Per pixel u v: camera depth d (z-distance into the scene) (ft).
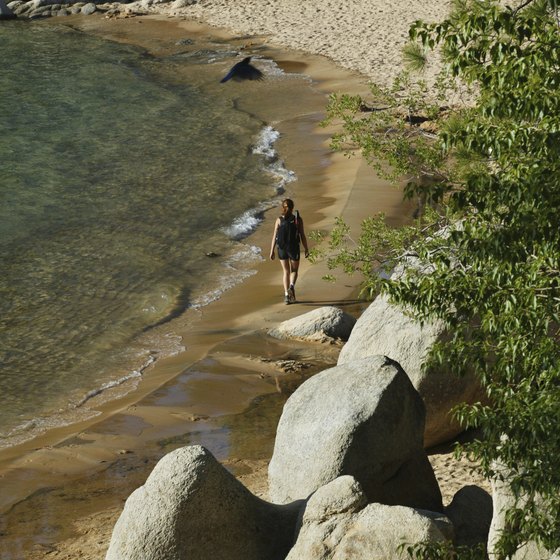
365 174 119.14
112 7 249.75
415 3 224.94
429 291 30.76
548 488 27.27
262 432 61.21
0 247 100.37
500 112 29.30
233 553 35.55
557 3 30.35
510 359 29.14
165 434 61.57
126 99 166.20
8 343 78.84
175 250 100.58
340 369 42.47
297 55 194.70
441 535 32.17
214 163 130.41
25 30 231.09
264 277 92.73
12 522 51.24
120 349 77.97
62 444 60.95
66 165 130.41
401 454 39.88
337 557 32.63
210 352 74.79
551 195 27.99
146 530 35.19
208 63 192.24
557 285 28.76
